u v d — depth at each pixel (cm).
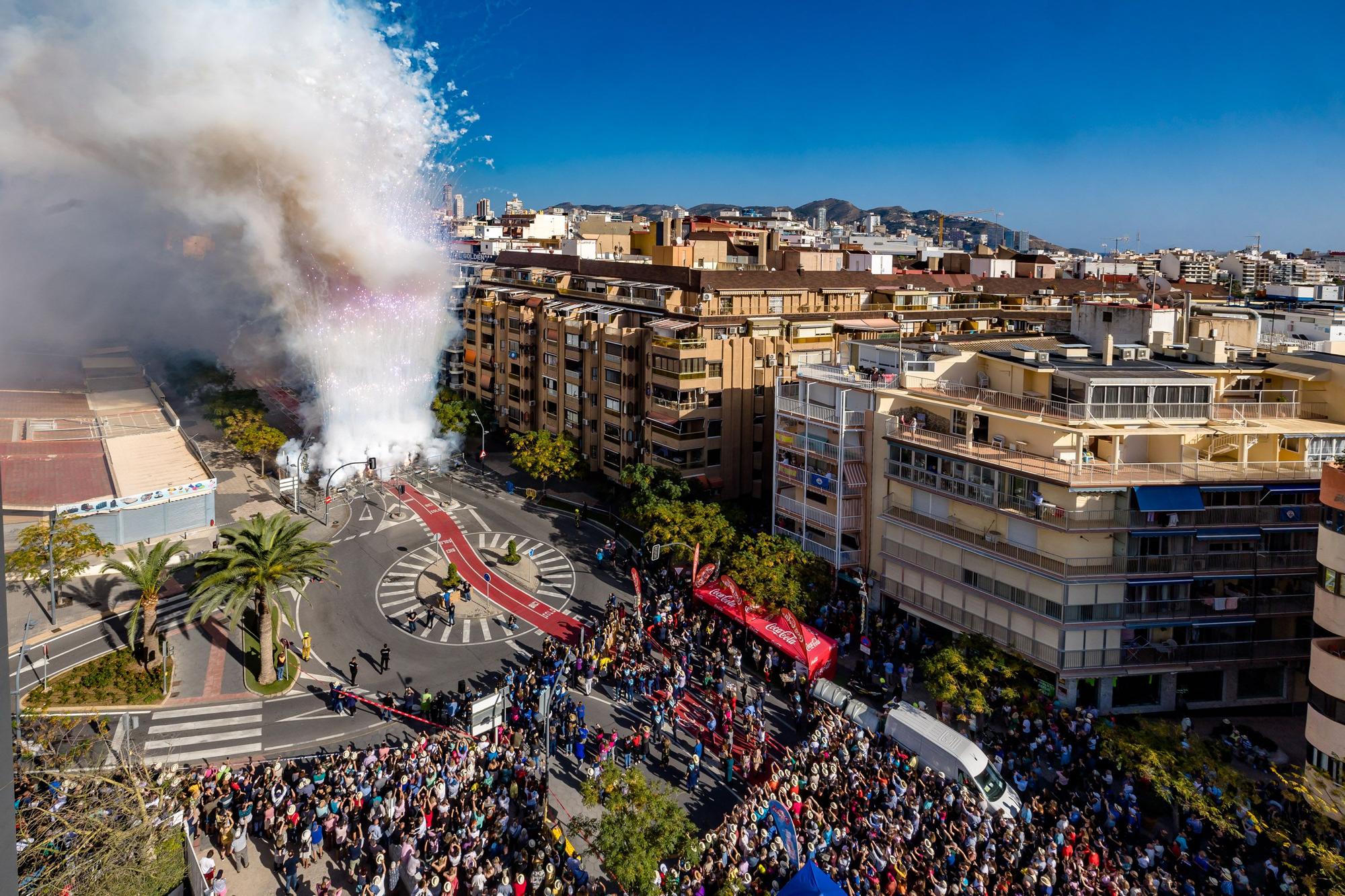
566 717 5053
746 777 4691
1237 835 3816
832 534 6688
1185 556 5262
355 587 7212
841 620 6291
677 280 10281
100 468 7588
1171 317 7350
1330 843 3831
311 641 6269
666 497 8088
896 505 6319
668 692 5322
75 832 3234
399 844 3900
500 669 5959
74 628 6097
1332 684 4225
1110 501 5247
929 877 3544
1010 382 6297
